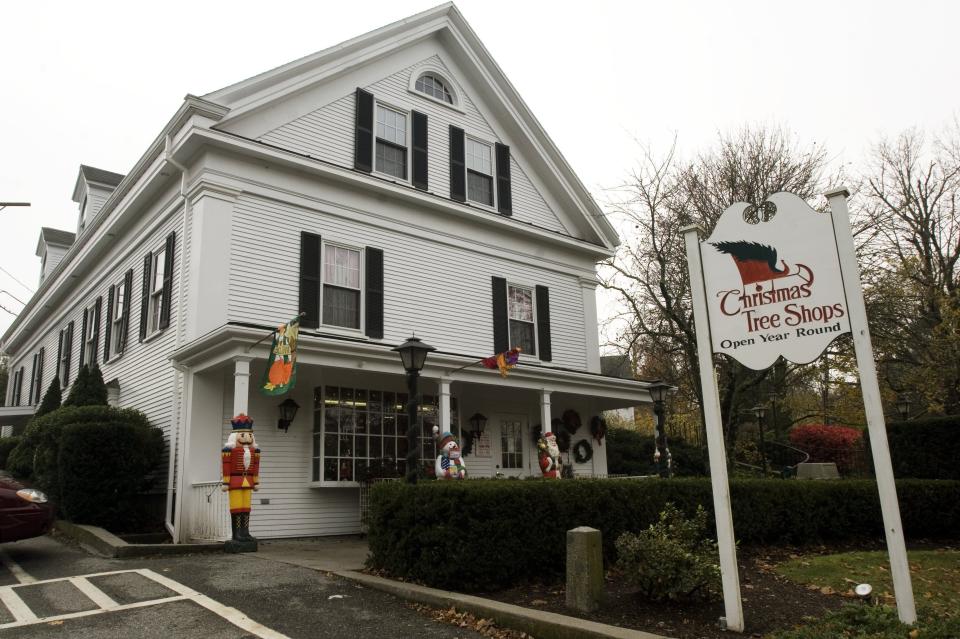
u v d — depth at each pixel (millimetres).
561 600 6336
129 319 14836
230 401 11672
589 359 17688
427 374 12523
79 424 10766
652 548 6094
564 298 17672
